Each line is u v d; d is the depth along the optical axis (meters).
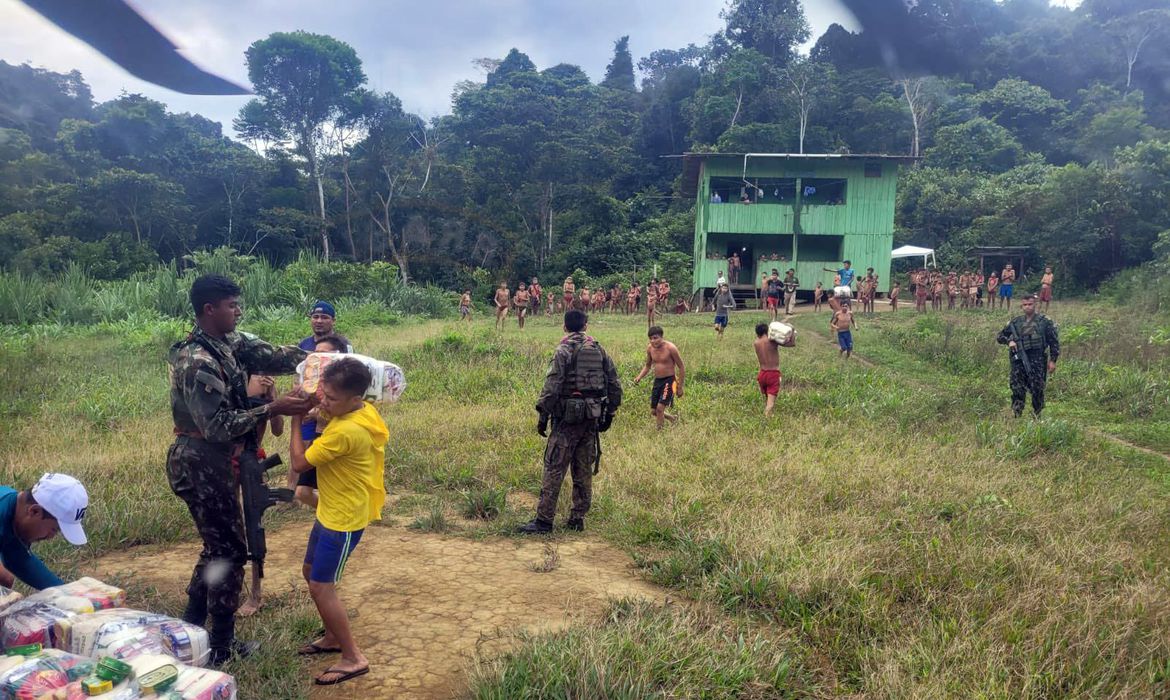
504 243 49.56
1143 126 48.16
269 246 51.44
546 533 5.66
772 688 3.46
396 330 22.58
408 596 4.46
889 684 3.38
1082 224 35.47
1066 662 3.62
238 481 3.58
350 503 3.44
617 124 68.69
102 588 3.36
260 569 4.15
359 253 51.69
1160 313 22.88
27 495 3.39
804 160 34.03
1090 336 17.52
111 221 43.72
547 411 5.62
